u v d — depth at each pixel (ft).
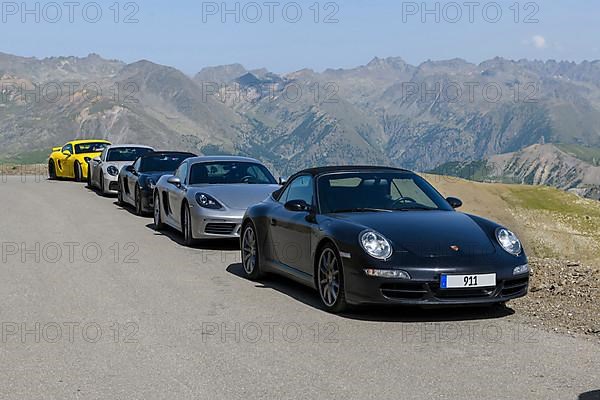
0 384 16.93
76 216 52.95
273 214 28.35
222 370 17.84
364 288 22.30
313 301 25.84
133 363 18.48
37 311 24.45
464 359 18.63
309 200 26.81
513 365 18.08
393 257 22.17
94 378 17.31
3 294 27.14
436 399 15.64
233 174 42.14
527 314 23.62
